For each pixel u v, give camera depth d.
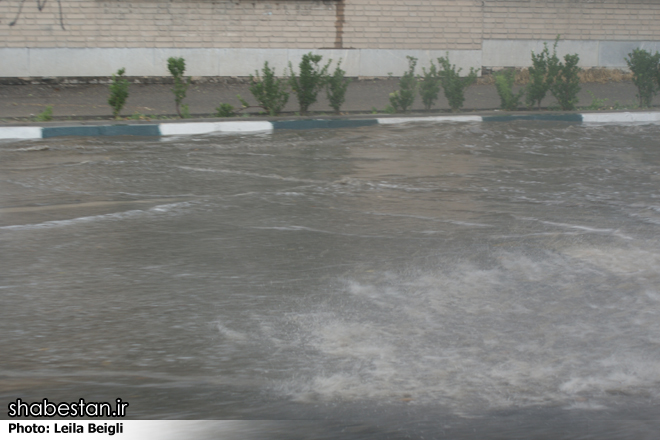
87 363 3.04
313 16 18.33
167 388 2.79
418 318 3.57
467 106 15.73
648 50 20.30
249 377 2.89
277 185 7.42
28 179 7.77
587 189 7.32
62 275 4.32
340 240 5.17
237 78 18.14
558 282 4.16
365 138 11.43
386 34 18.80
